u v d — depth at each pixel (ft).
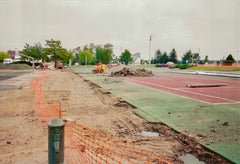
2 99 38.40
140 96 41.19
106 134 19.66
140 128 21.52
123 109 30.63
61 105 33.42
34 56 243.60
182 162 13.73
